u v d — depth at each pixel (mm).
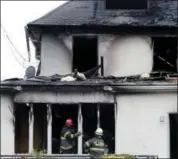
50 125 23547
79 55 26359
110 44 26188
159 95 23828
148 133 23719
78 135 22781
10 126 23688
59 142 23938
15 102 23672
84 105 23906
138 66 26094
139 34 26172
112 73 26062
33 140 23672
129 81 24281
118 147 23656
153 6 27422
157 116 23781
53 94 23656
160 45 26281
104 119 23984
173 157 23844
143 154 23641
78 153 23203
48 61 26297
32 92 23688
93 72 25797
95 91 23656
